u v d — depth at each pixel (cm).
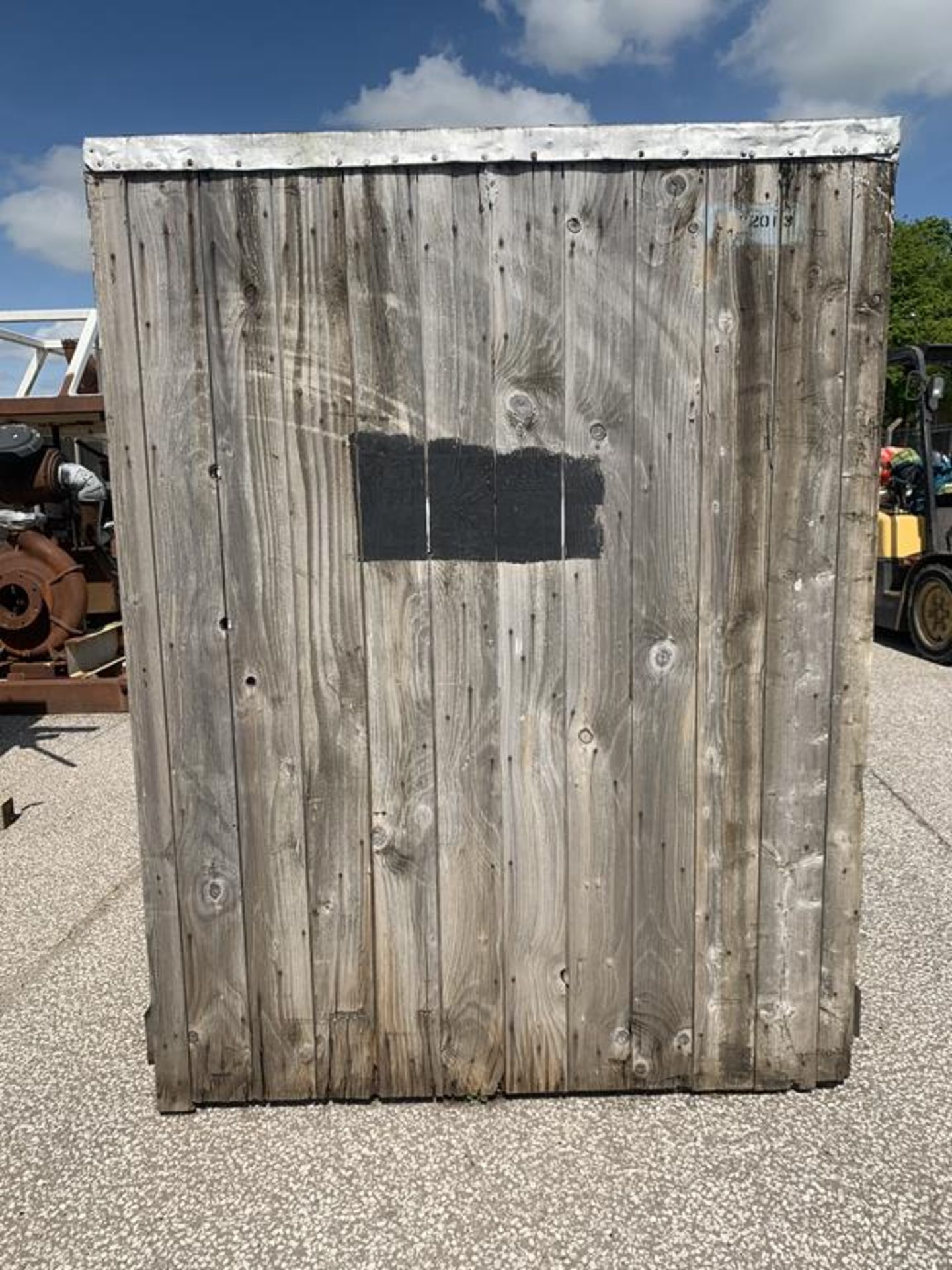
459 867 186
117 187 164
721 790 185
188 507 173
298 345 169
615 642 179
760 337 170
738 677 181
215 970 189
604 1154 179
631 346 170
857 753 184
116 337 168
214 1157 181
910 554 723
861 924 275
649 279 168
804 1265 153
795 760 184
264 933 188
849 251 167
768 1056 195
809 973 192
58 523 651
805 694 181
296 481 173
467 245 167
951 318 2797
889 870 316
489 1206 167
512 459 173
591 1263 154
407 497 174
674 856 187
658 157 164
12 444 585
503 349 170
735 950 191
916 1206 165
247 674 179
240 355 169
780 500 175
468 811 184
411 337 169
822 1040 195
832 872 188
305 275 167
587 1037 193
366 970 190
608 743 182
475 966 190
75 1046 221
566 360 170
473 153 163
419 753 182
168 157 163
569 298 169
